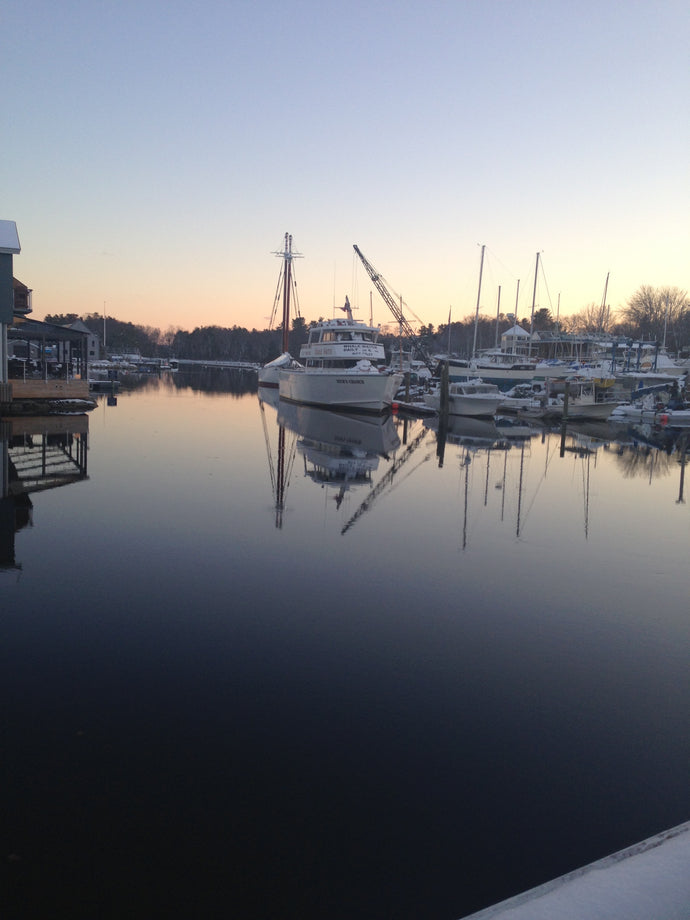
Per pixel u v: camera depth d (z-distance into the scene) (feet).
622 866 8.82
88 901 13.15
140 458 68.39
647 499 57.16
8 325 104.78
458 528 45.01
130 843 14.74
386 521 46.21
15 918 12.66
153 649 24.43
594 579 34.60
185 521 43.42
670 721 20.47
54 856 14.28
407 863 14.42
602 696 21.97
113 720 19.58
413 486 60.18
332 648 25.08
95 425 96.84
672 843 9.37
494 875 14.15
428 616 28.71
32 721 19.39
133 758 17.78
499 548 40.24
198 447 78.64
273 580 32.71
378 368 141.08
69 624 26.43
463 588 32.55
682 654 25.48
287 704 20.80
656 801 16.62
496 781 17.28
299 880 13.89
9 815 15.47
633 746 19.04
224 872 14.02
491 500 54.90
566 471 71.92
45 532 39.65
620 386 172.35
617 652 25.53
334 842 14.98
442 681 22.71
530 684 22.70
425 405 156.76
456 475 67.26
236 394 196.13
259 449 79.46
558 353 249.75
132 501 48.49
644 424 136.26
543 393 157.79
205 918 12.89
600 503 55.01
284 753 18.21
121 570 33.22
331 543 39.86
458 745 18.83
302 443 87.86
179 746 18.39
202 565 34.55
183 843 14.80
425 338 274.98
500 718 20.39
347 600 30.30
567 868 14.37
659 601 31.42
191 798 16.28
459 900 13.47
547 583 33.76
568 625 28.17
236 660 23.75
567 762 18.17
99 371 302.66
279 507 48.75
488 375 192.03
